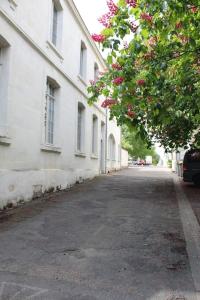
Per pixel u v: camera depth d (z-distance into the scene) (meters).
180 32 6.48
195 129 13.82
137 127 6.15
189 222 8.61
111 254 6.00
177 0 5.79
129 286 4.69
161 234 7.41
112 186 16.31
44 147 12.37
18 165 10.41
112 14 6.12
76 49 16.72
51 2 13.32
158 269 5.32
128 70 6.02
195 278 4.98
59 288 4.57
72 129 16.09
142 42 6.31
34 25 11.48
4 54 9.86
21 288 4.54
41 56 12.16
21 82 10.59
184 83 6.92
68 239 6.87
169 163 41.97
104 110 24.27
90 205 10.77
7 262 5.48
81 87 17.64
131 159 62.88
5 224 7.95
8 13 9.69
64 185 14.64
